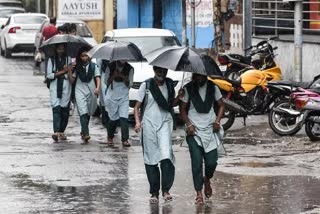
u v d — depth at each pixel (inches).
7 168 785.6
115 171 772.0
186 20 1600.6
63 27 1032.8
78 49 946.1
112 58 892.0
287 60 1386.6
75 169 780.6
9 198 657.0
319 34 1499.8
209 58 635.5
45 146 920.3
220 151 647.8
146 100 646.5
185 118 637.3
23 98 1374.3
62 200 650.2
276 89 1042.1
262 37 1464.1
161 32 1184.8
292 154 864.3
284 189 688.4
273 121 994.1
